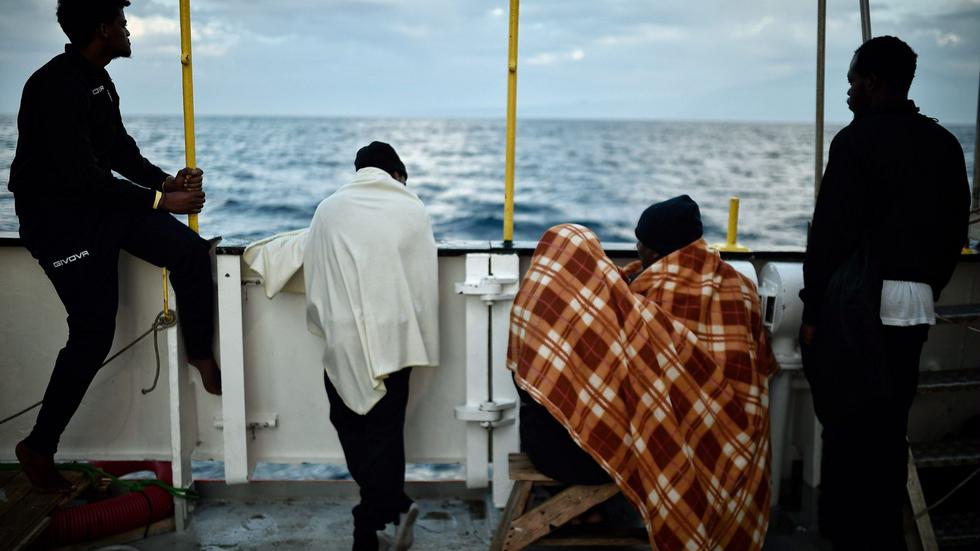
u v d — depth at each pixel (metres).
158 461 3.05
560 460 2.43
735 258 2.99
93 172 2.35
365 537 2.51
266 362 2.97
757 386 2.45
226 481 2.91
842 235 2.29
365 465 2.50
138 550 2.70
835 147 2.32
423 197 31.50
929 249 2.31
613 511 3.00
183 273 2.67
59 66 2.35
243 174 38.09
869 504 2.45
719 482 2.39
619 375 2.35
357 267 2.44
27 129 2.37
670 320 2.38
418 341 2.52
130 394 2.96
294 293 2.90
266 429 3.02
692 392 2.37
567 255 2.44
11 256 2.83
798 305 2.75
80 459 2.99
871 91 2.36
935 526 2.69
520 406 2.81
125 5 2.44
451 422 3.06
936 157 2.28
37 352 2.91
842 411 2.36
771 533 2.87
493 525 2.88
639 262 2.80
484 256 2.83
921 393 2.95
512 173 2.92
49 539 2.58
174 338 2.73
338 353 2.46
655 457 2.32
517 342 2.47
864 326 2.27
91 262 2.46
